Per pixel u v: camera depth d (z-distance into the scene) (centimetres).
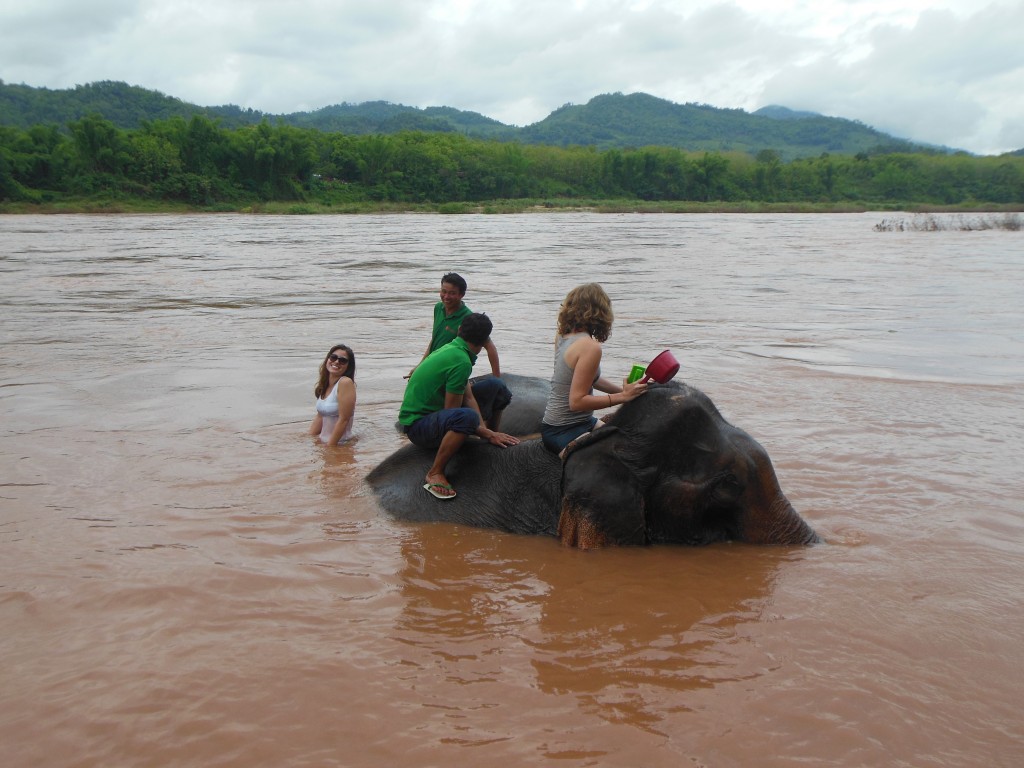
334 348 723
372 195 10219
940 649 383
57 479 606
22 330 1282
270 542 507
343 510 566
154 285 1952
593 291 543
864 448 684
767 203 12362
